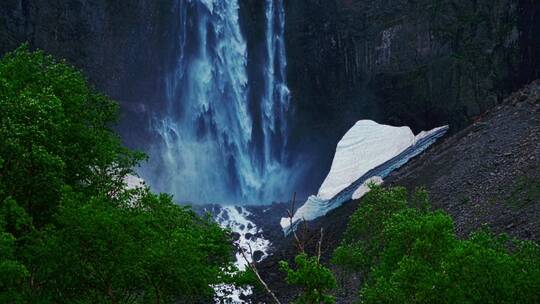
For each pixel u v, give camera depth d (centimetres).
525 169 4759
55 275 2694
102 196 2731
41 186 2994
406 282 2395
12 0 7194
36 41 7338
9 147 2858
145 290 2909
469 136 6044
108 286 2666
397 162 6738
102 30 7694
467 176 5219
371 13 8131
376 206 3691
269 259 5691
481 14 7719
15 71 3509
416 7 7912
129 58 7900
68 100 3456
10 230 2939
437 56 7819
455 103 7681
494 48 7638
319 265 2473
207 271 2927
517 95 6588
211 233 3269
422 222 2597
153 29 8019
